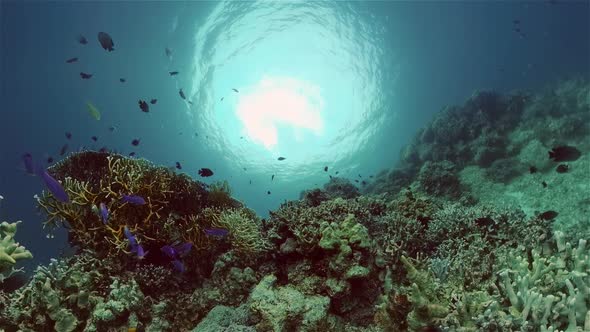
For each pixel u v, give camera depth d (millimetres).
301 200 8469
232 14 32438
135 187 5312
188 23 32906
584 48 31984
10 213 30656
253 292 4613
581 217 10188
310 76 37781
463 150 16438
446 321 3594
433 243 6137
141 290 4934
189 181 6477
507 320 3344
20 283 6160
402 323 3910
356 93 38219
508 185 13406
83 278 4676
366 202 7785
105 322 4371
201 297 5156
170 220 5531
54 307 4344
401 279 4715
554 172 12742
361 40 35156
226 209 6531
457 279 4473
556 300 3463
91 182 6156
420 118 38500
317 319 4188
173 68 35562
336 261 4504
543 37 34375
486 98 18703
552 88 21188
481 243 5281
